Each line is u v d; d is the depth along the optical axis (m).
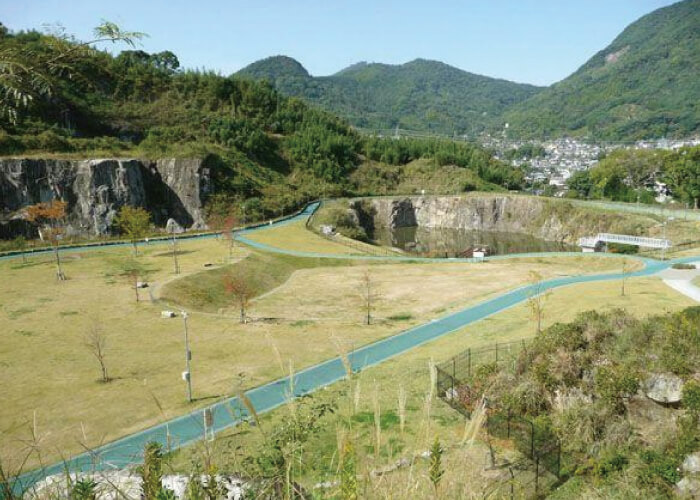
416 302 55.75
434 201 157.75
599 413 22.59
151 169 121.38
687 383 21.88
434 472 4.66
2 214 97.62
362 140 197.38
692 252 74.19
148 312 49.53
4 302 52.62
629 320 27.81
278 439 6.46
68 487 4.85
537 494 18.31
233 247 82.94
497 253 114.38
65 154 111.56
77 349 39.91
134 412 28.97
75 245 85.50
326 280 68.50
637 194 134.38
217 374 34.81
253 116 179.62
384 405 24.47
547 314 44.38
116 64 159.88
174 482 5.68
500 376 26.89
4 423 27.89
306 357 37.78
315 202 141.25
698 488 18.05
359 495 4.72
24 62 7.25
